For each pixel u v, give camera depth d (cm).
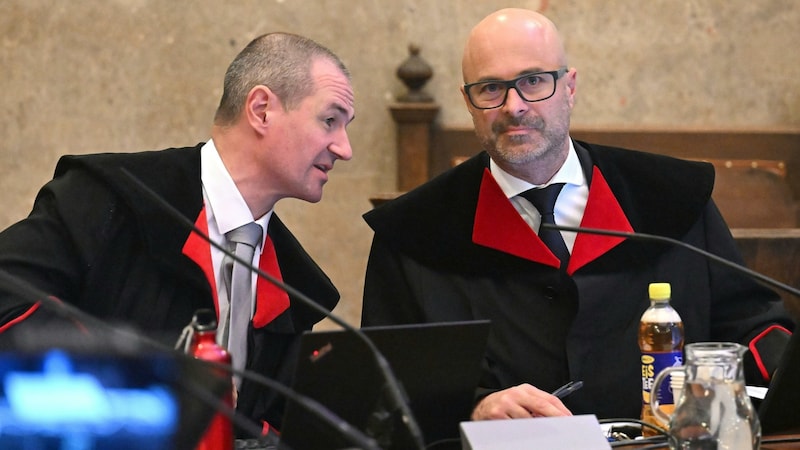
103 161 660
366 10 1430
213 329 476
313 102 658
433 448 528
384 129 1434
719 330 723
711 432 455
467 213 734
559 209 730
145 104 1401
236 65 669
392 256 749
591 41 1427
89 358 326
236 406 643
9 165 1390
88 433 320
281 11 1416
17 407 312
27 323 593
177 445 339
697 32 1413
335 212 1441
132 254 650
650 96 1423
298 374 461
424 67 1401
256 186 665
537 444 466
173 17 1400
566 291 709
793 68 1402
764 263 915
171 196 655
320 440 479
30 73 1387
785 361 516
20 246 626
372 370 474
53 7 1384
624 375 700
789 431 550
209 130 1408
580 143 760
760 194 1295
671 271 724
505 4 1427
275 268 677
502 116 692
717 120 1415
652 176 743
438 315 722
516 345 708
